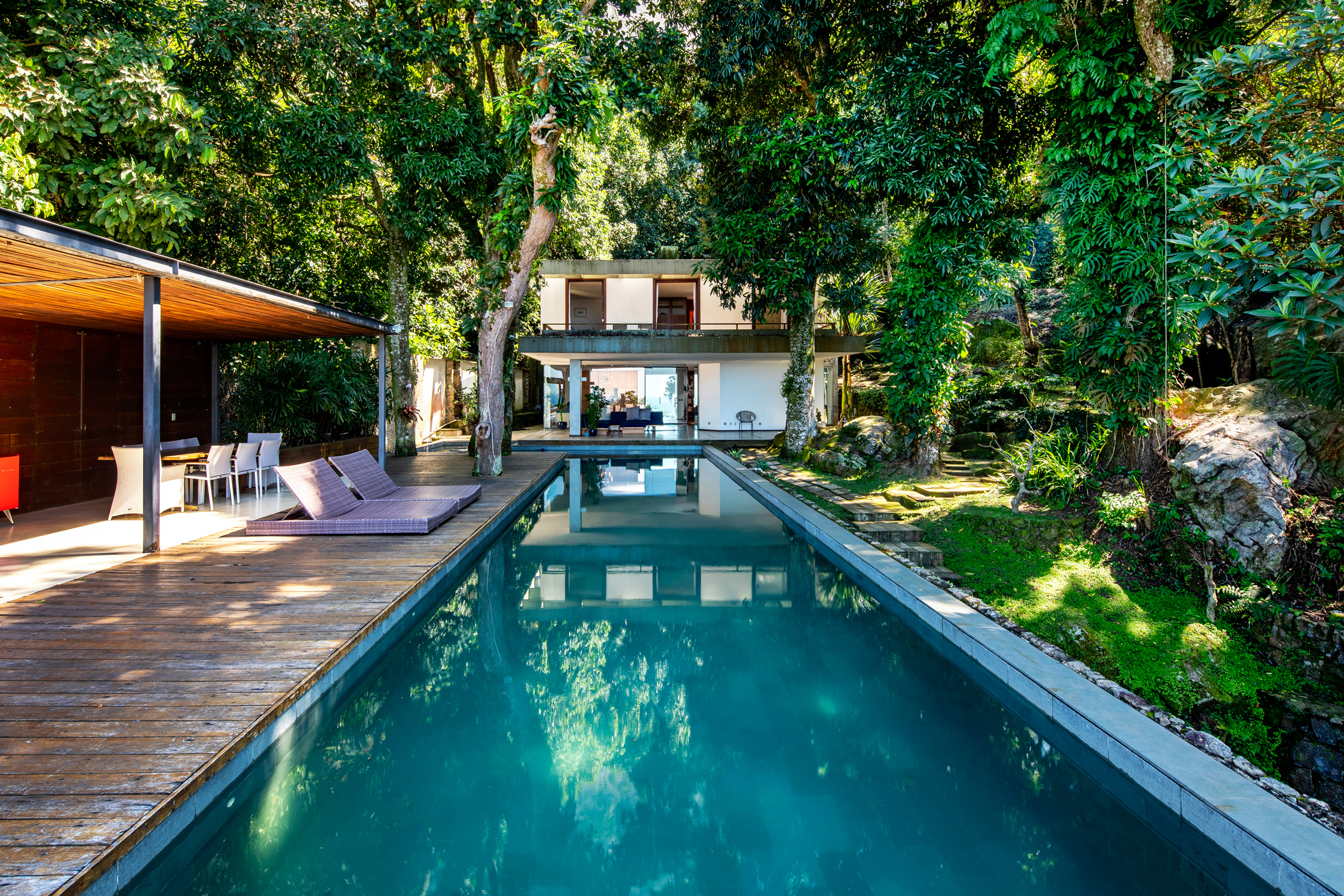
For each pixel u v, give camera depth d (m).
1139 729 3.17
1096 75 6.69
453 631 5.42
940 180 8.95
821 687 4.42
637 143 26.25
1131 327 6.85
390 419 15.88
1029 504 7.73
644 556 7.83
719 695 4.29
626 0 11.05
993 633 4.54
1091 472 7.34
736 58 11.31
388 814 3.01
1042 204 12.18
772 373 21.78
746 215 12.49
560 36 9.47
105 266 5.17
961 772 3.43
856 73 11.73
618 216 27.67
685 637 5.32
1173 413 6.95
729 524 9.52
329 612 4.43
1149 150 6.57
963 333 9.66
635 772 3.41
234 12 9.62
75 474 8.66
